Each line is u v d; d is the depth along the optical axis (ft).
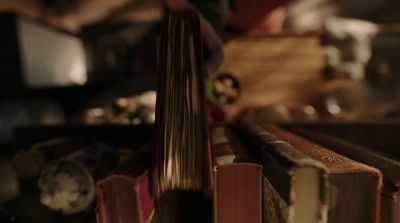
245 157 1.18
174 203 1.37
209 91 2.27
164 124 1.13
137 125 1.73
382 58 3.40
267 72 2.52
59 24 5.14
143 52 2.50
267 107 2.24
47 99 3.37
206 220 1.44
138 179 1.08
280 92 2.54
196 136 1.13
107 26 5.21
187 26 1.12
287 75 2.55
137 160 1.18
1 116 2.72
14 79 3.79
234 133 1.60
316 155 1.18
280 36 2.52
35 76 4.07
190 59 1.12
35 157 1.56
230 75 2.37
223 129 1.66
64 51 4.82
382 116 2.48
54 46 4.53
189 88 1.12
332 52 2.56
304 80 2.56
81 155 1.43
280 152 1.10
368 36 2.84
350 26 2.69
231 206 1.16
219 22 1.87
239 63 2.50
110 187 1.08
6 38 3.71
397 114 2.46
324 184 1.01
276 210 1.08
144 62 2.53
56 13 5.00
